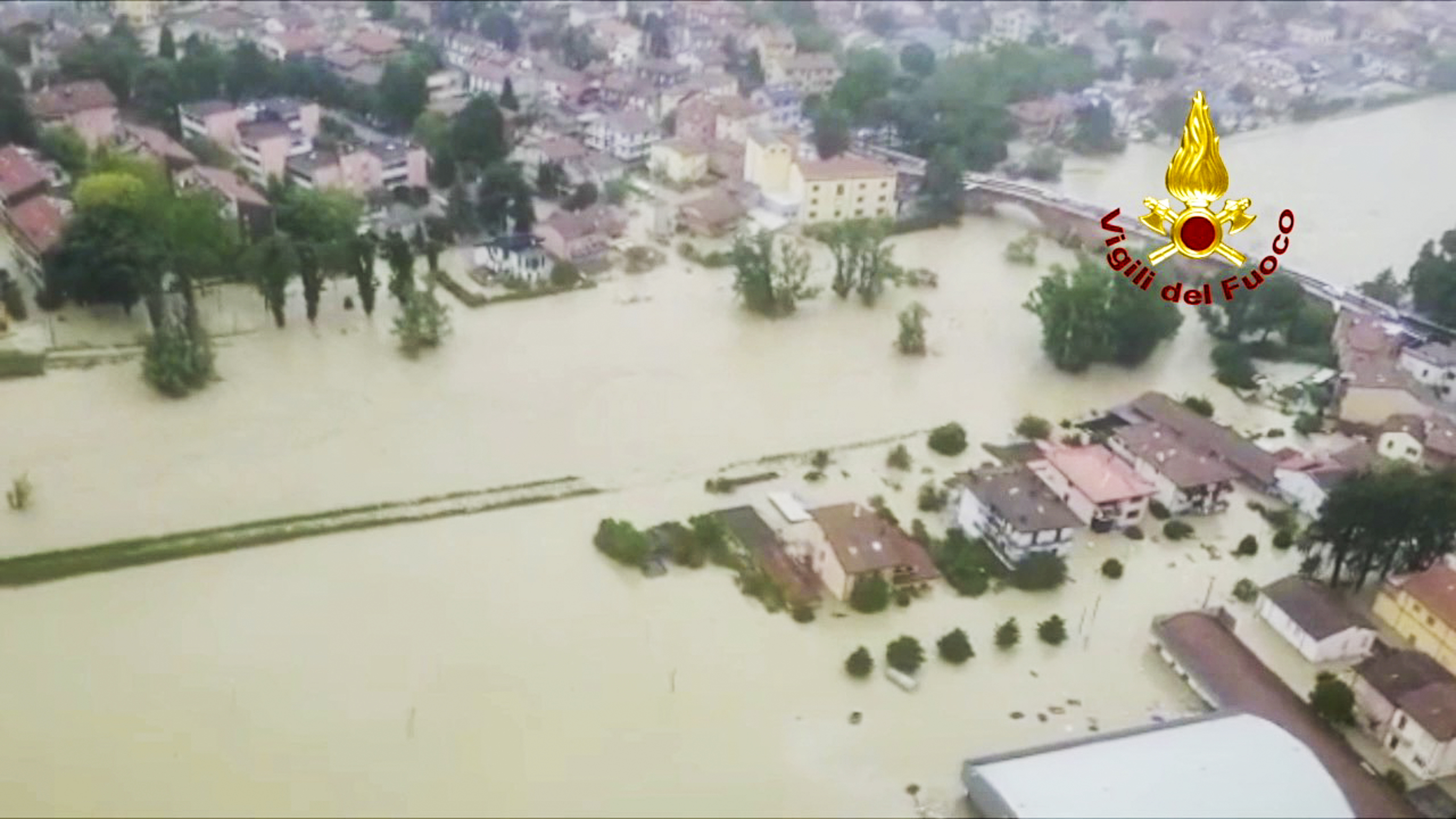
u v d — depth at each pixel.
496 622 91.62
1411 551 98.06
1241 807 73.19
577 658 88.56
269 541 98.81
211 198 137.38
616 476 110.81
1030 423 121.75
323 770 77.88
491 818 75.31
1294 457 115.00
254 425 114.19
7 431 109.88
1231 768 76.06
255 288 138.25
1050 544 101.56
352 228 140.00
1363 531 95.19
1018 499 103.62
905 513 107.94
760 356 134.38
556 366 128.88
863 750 82.31
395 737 80.75
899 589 97.19
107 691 82.94
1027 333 144.50
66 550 95.75
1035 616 95.88
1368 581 101.31
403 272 133.25
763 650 90.75
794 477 112.31
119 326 128.38
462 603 93.38
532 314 139.50
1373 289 146.38
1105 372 136.25
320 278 131.00
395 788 76.94
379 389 121.81
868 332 141.88
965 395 129.62
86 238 124.75
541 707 84.00
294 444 111.81
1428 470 104.56
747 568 99.31
